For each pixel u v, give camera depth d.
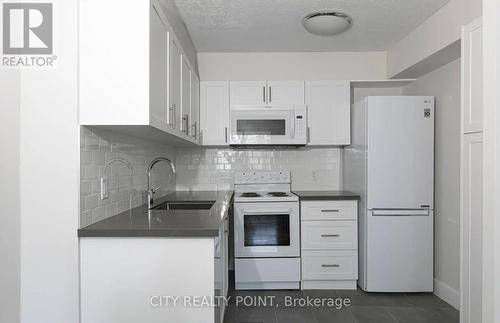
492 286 1.34
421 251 2.90
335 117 3.38
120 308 1.55
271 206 3.05
